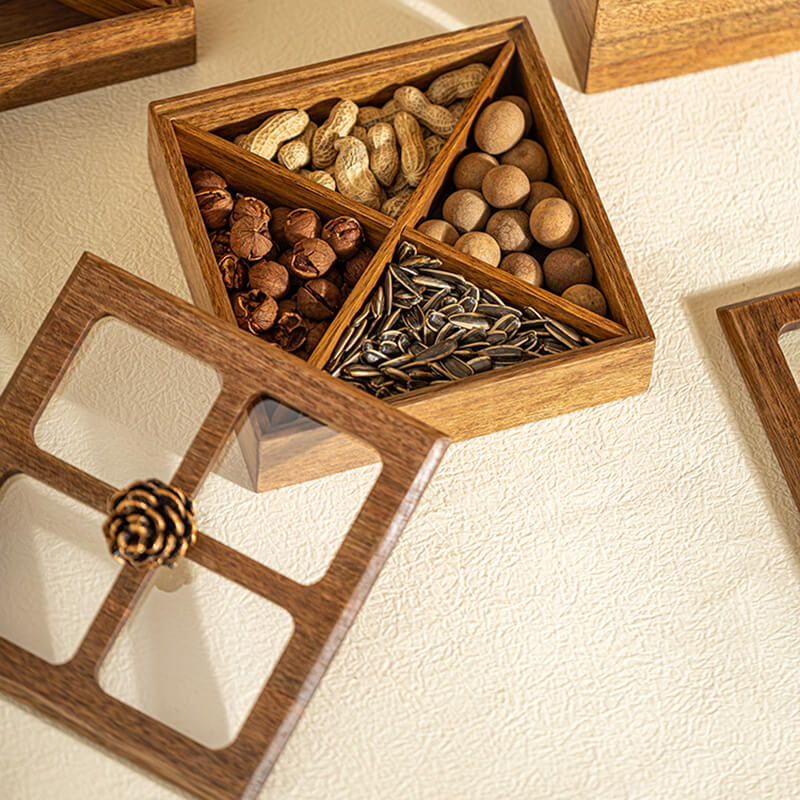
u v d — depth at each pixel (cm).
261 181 108
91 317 96
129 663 100
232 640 101
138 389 106
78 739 99
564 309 104
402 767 100
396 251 106
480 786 100
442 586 104
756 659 103
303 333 105
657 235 113
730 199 114
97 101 114
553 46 118
